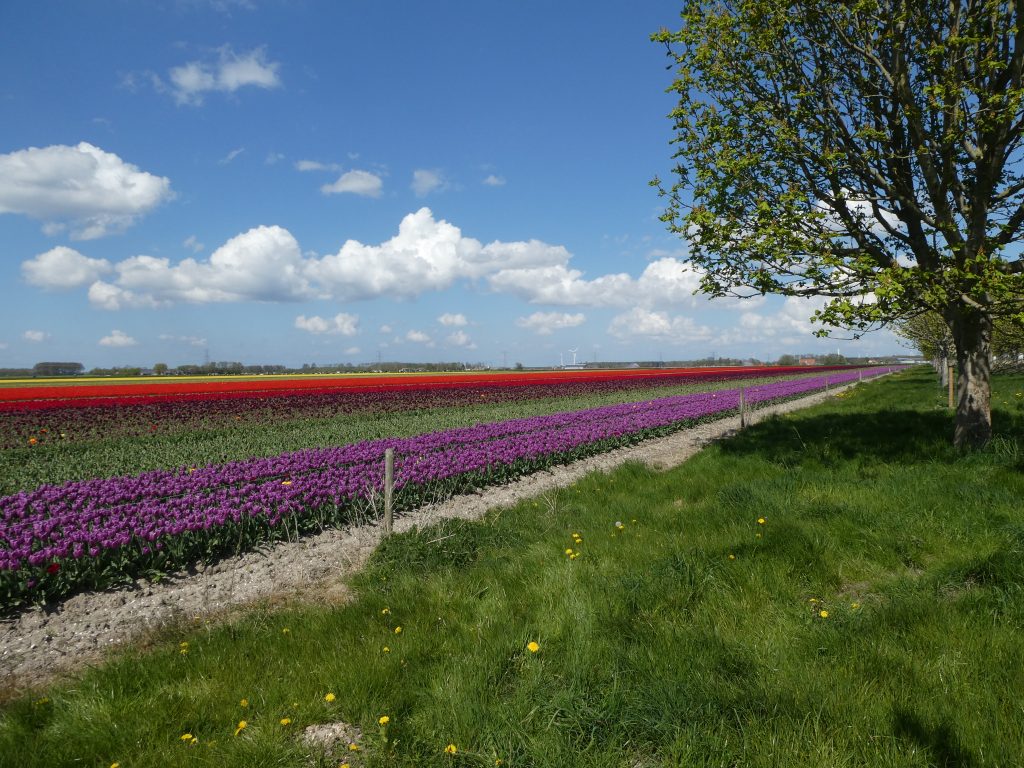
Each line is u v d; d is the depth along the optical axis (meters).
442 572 6.20
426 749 3.23
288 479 10.12
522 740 3.22
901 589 4.80
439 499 10.45
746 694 3.46
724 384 46.50
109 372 78.56
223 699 3.77
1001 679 3.46
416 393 33.91
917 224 10.59
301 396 30.59
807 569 5.44
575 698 3.52
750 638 4.19
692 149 11.01
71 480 11.06
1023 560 4.87
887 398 25.72
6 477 11.51
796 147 10.34
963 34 9.32
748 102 10.63
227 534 7.50
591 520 7.79
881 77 10.33
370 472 10.11
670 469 11.84
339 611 5.24
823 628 4.27
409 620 4.92
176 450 14.58
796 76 10.66
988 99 8.25
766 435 14.81
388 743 3.21
